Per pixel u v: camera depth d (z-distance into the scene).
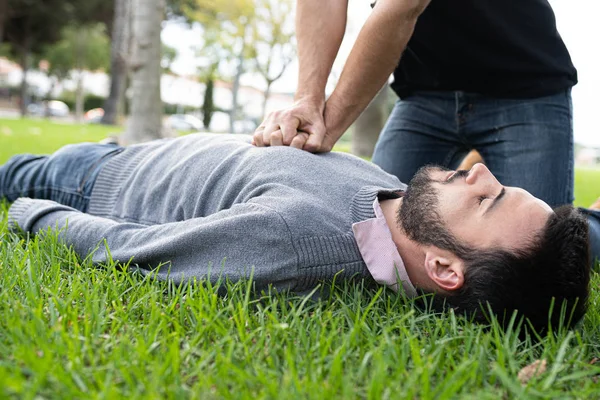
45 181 2.66
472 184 1.68
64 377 1.13
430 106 2.94
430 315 1.64
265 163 2.01
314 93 2.29
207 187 2.10
